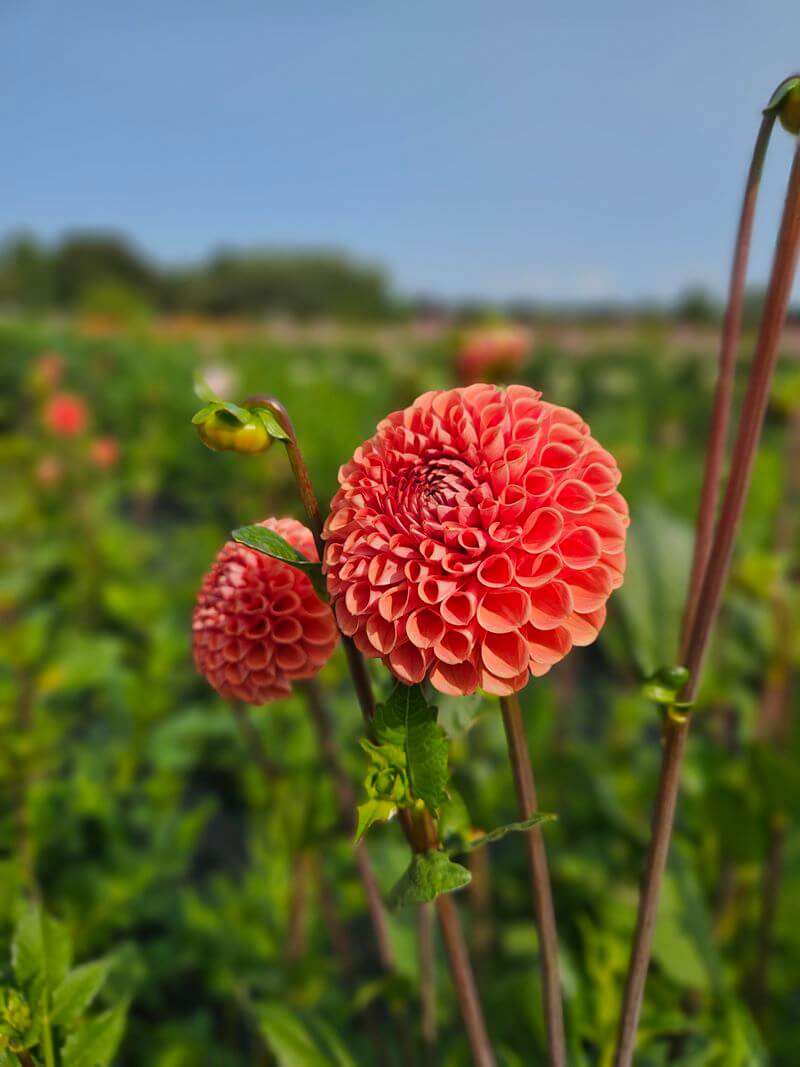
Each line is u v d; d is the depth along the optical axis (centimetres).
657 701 23
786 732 56
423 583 20
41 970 27
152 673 77
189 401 236
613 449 111
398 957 50
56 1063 27
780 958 56
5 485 128
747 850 46
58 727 68
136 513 184
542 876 24
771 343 22
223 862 82
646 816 64
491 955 61
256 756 43
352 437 166
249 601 26
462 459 21
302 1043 34
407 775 21
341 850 60
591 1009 36
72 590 114
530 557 20
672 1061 41
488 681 20
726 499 23
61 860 61
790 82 22
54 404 130
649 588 46
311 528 22
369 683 23
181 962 58
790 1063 48
